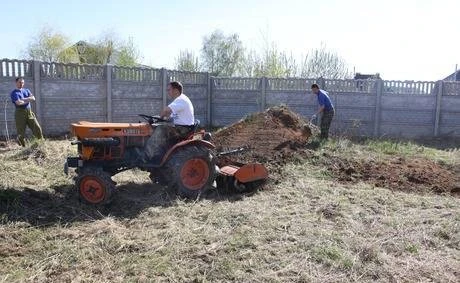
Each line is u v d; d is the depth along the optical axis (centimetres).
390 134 1535
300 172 852
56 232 528
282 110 1130
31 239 504
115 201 639
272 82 1558
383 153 1074
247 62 2550
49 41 2366
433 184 808
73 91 1231
